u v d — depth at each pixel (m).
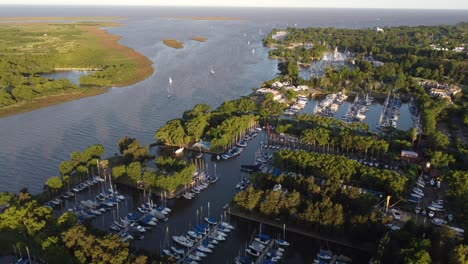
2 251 171.62
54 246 158.25
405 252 152.38
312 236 187.38
